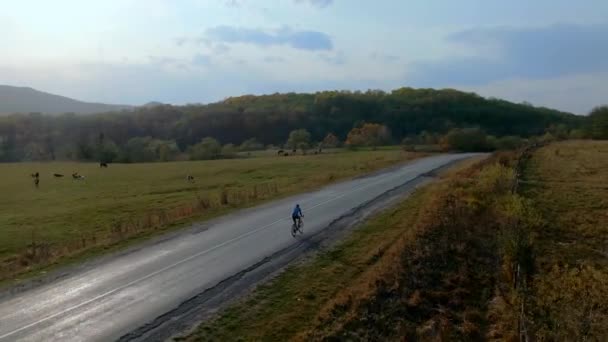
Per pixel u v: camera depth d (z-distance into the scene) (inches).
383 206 1264.8
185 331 542.0
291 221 1108.5
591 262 843.4
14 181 2479.1
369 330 569.6
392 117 6378.0
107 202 1710.1
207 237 964.0
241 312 594.9
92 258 821.2
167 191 1937.7
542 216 1124.5
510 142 3946.9
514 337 570.9
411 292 681.6
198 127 6072.8
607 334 533.0
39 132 5674.2
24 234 1250.0
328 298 643.5
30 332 531.8
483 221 1047.6
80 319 568.1
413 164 2466.8
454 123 5920.3
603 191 1413.6
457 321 629.9
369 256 812.6
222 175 2380.7
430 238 898.7
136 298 634.8
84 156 4338.1
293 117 6328.7
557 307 594.2
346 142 4771.2
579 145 3164.4
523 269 738.8
